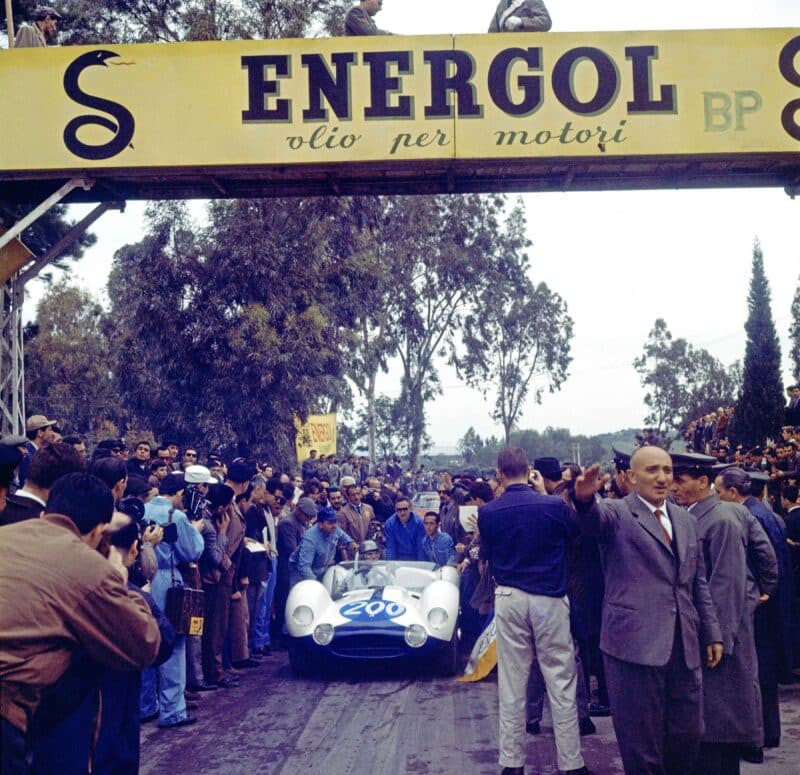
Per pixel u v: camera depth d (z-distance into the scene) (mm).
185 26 25031
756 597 6090
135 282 23438
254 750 6805
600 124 10719
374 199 25359
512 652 6102
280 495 12203
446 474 17891
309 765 6402
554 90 10742
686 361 86312
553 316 62219
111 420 54469
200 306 22625
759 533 6145
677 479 5535
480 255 46312
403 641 9391
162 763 6473
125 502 5676
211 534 8953
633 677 4844
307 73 10805
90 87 10859
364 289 25156
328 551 11242
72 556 3234
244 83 10828
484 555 6375
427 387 52000
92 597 3191
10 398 12211
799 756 6406
